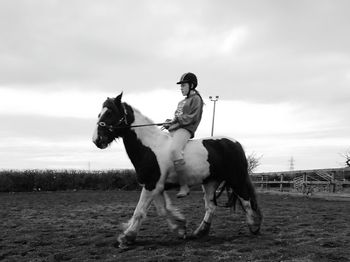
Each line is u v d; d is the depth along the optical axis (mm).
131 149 6348
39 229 8523
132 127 6305
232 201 7152
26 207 13906
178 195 6543
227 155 6742
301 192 20062
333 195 16844
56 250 6211
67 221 9852
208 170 6605
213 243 6391
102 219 10195
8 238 7387
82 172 29562
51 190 27969
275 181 23188
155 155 6293
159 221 9156
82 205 14594
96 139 6219
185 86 6688
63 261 5520
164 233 7488
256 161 28422
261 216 7066
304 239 6598
